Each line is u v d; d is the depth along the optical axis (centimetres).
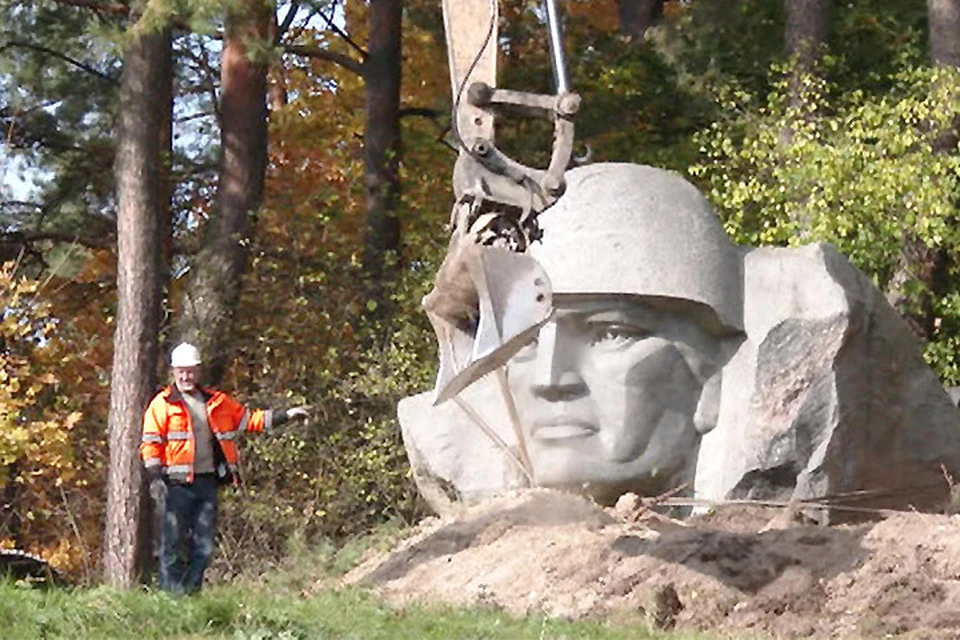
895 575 1599
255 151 3519
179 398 1811
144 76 3222
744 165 3144
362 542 2141
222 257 3394
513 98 1430
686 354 2056
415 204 3606
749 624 1564
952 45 3095
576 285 2027
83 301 3941
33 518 3359
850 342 2030
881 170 2814
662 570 1666
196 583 1791
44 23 3781
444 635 1402
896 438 2100
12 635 1314
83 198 3975
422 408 2208
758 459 1986
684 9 3906
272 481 3020
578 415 2039
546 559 1745
